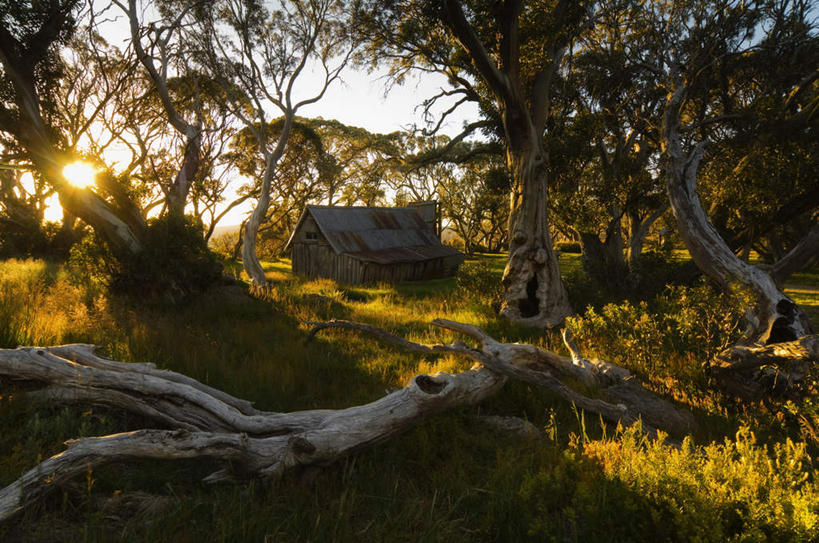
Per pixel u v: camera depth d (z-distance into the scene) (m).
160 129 25.45
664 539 2.68
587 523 2.88
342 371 6.94
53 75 11.55
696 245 10.01
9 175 25.48
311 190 42.84
